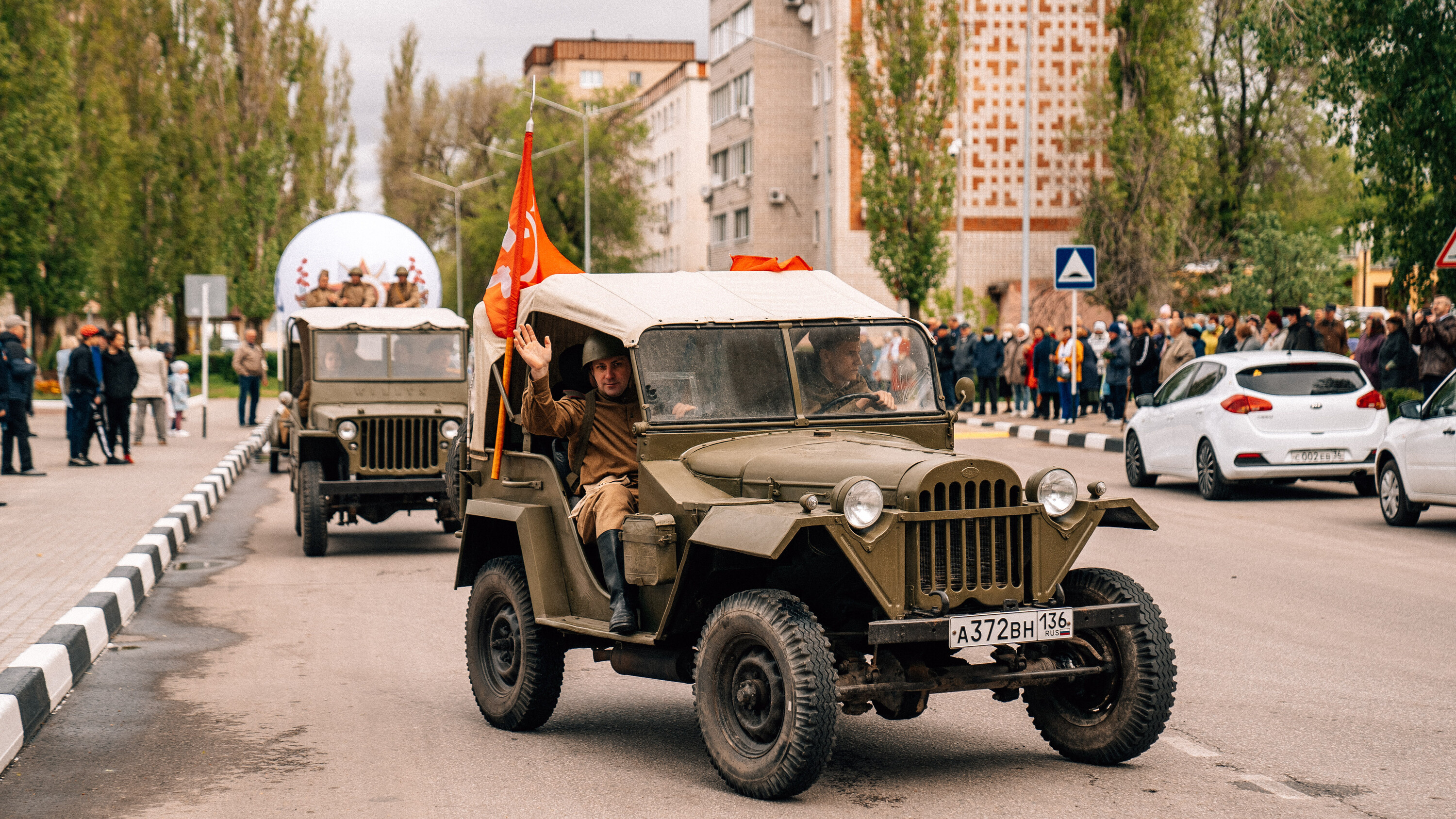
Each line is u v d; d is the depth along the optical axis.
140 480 20.28
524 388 7.22
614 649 6.62
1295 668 8.20
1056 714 6.34
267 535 15.80
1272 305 36.59
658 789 5.94
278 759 6.55
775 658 5.56
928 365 6.95
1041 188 55.69
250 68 55.31
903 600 5.51
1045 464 21.39
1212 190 48.31
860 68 43.84
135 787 6.08
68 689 8.00
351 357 15.70
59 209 39.00
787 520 5.42
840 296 7.04
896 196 43.66
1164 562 12.43
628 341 6.48
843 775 6.11
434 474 14.73
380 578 12.58
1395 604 10.31
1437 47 19.47
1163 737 6.72
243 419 34.00
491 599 7.28
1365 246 22.28
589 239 73.31
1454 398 14.11
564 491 6.82
